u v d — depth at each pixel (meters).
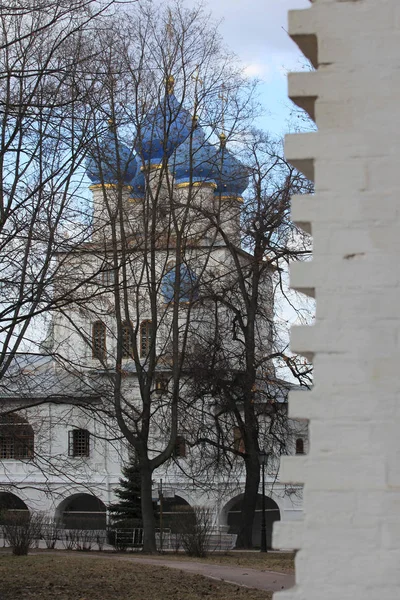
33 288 16.56
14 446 22.66
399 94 6.07
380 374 5.82
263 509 35.34
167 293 38.28
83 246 18.55
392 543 5.64
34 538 37.06
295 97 6.23
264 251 34.81
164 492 41.84
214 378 33.84
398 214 5.96
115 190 29.53
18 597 15.30
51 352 21.30
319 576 5.68
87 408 20.88
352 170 6.05
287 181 34.06
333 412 5.82
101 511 58.28
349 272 5.95
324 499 5.75
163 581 18.38
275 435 35.62
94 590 16.55
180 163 33.75
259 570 22.98
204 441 35.56
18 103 16.38
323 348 5.89
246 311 35.75
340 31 6.19
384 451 5.74
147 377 34.03
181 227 33.09
